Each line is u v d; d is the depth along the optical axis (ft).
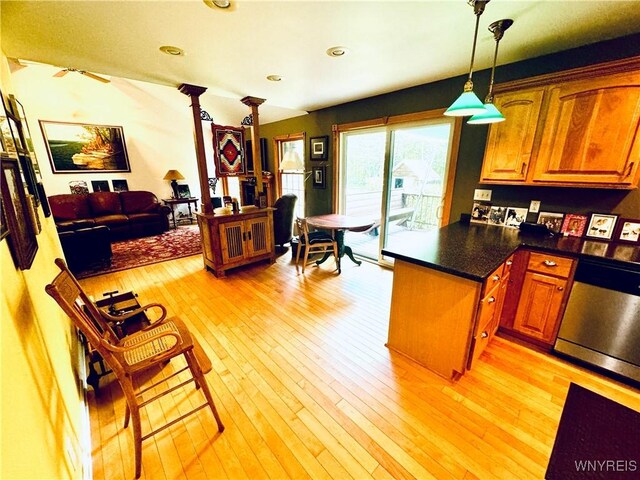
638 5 5.20
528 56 7.66
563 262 6.46
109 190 19.86
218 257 11.83
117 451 4.74
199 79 9.74
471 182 9.56
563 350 6.76
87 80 17.98
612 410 5.43
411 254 6.20
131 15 5.55
